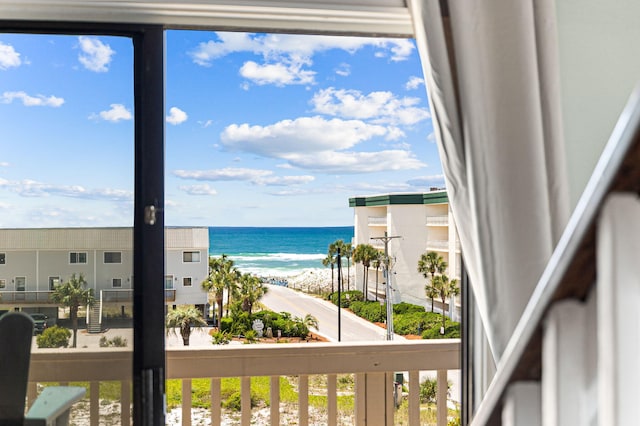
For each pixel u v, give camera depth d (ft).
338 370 7.52
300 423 7.57
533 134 6.25
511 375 1.10
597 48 6.99
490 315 6.21
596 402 0.99
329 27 6.81
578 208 0.93
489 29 6.31
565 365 0.99
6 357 6.30
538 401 1.10
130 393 6.37
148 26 6.45
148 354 6.36
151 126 6.42
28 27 6.28
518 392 1.11
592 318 0.99
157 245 6.41
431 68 6.27
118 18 6.41
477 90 6.25
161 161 6.43
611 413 0.88
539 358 1.07
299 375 7.48
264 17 6.61
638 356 0.88
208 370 7.30
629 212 0.88
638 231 0.88
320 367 7.50
